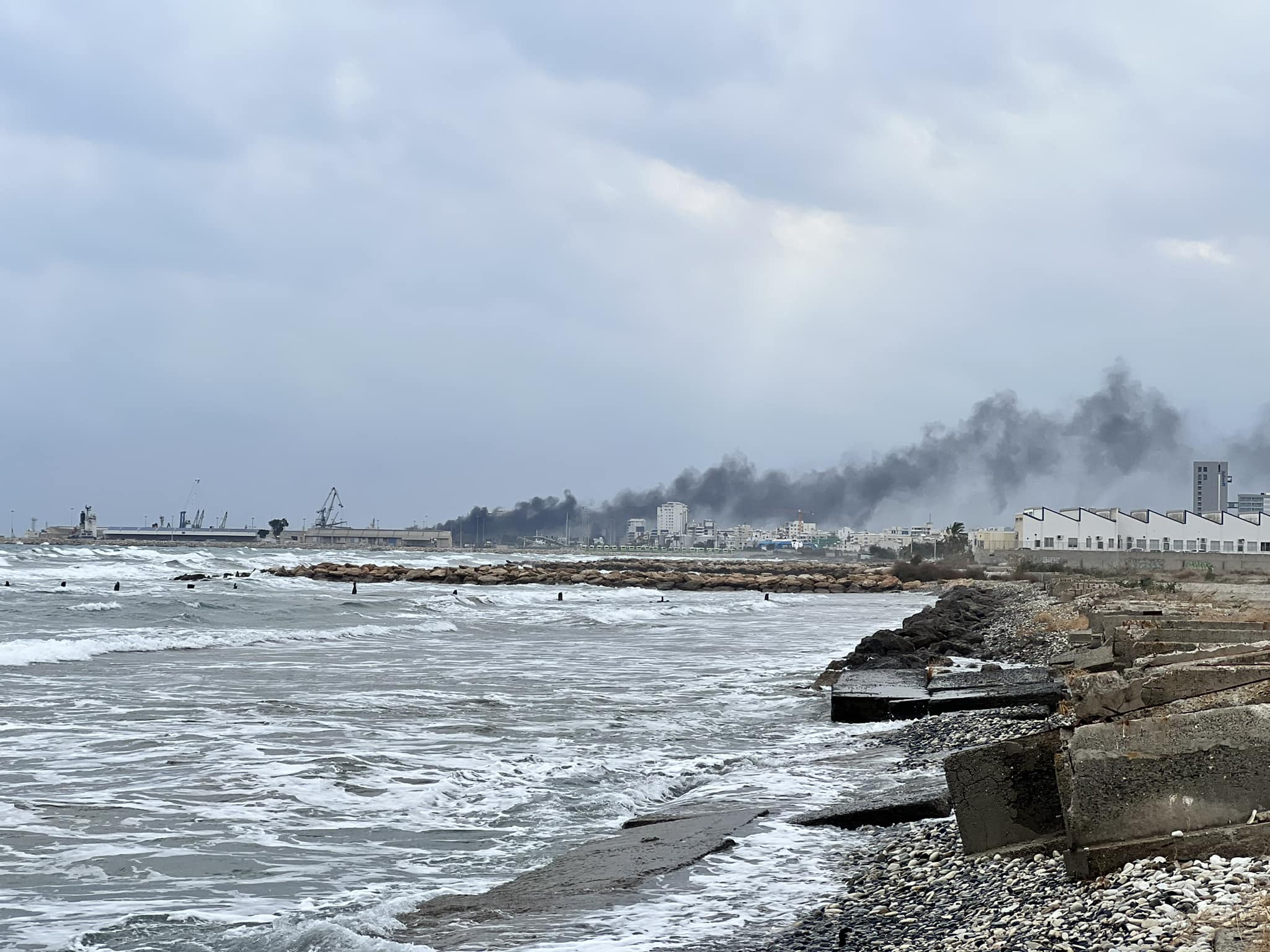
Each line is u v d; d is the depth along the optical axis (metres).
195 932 7.80
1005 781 8.33
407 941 7.43
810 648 34.59
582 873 9.10
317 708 18.86
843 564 169.50
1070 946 5.95
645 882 8.74
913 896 7.86
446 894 8.80
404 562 149.12
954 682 19.83
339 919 7.90
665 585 96.06
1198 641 16.84
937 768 13.11
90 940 7.60
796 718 18.89
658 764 14.48
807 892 8.38
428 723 17.53
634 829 10.84
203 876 9.34
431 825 11.28
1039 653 26.45
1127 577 73.31
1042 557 115.12
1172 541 129.50
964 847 8.45
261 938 7.47
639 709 19.80
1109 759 7.20
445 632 39.91
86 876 9.28
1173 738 7.14
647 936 7.38
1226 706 8.12
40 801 11.79
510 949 7.17
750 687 23.33
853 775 13.38
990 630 36.34
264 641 33.59
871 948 6.81
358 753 14.73
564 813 11.84
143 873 9.39
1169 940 5.64
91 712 18.11
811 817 10.70
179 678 23.17
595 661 29.27
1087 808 7.16
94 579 72.19
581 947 7.16
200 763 13.94
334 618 44.44
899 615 57.16
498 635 39.16
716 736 16.97
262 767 13.75
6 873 9.30
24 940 7.58
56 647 27.42
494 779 13.38
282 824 11.15
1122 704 9.24
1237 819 6.94
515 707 19.70
